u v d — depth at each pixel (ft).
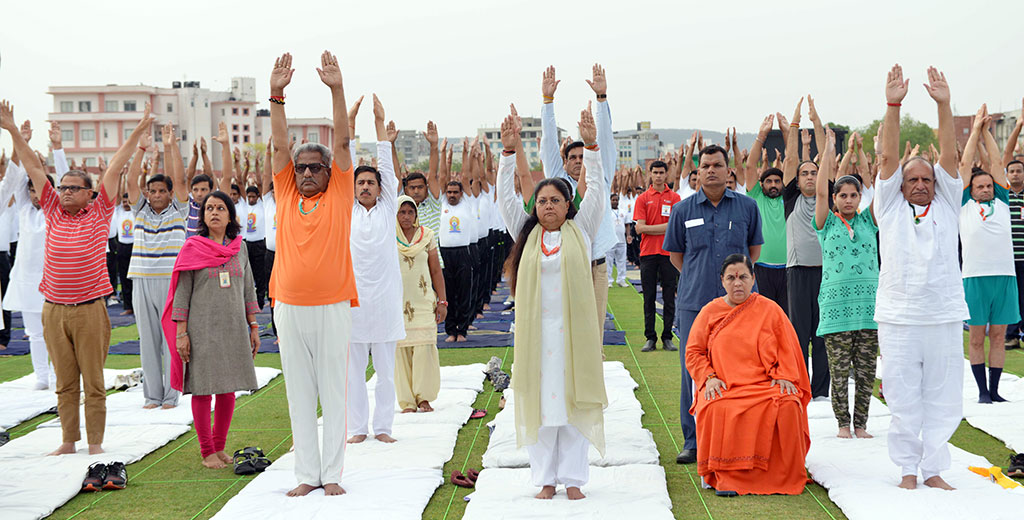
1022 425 20.71
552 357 15.85
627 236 69.56
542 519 14.73
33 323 28.43
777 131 55.06
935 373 16.34
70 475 17.90
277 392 27.32
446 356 33.09
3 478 17.92
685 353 18.29
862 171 31.04
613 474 17.44
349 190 16.92
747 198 19.22
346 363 16.89
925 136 214.28
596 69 23.82
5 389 28.50
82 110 286.25
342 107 16.61
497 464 18.47
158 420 23.36
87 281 20.03
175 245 25.08
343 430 16.81
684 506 15.90
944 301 16.26
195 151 30.25
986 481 16.44
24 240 28.63
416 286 23.81
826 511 15.43
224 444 20.02
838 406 20.38
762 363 17.16
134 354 35.12
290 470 18.26
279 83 16.53
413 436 21.07
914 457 16.33
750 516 15.24
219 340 19.19
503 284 66.28
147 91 285.02
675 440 20.59
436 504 16.34
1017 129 28.89
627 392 25.29
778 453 16.70
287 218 16.69
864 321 19.86
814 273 23.81
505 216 16.84
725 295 18.69
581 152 23.91
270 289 17.15
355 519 14.94
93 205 20.58
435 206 35.40
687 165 33.40
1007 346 32.53
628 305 48.85
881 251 16.99
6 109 19.94
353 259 20.52
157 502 16.87
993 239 23.45
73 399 20.33
